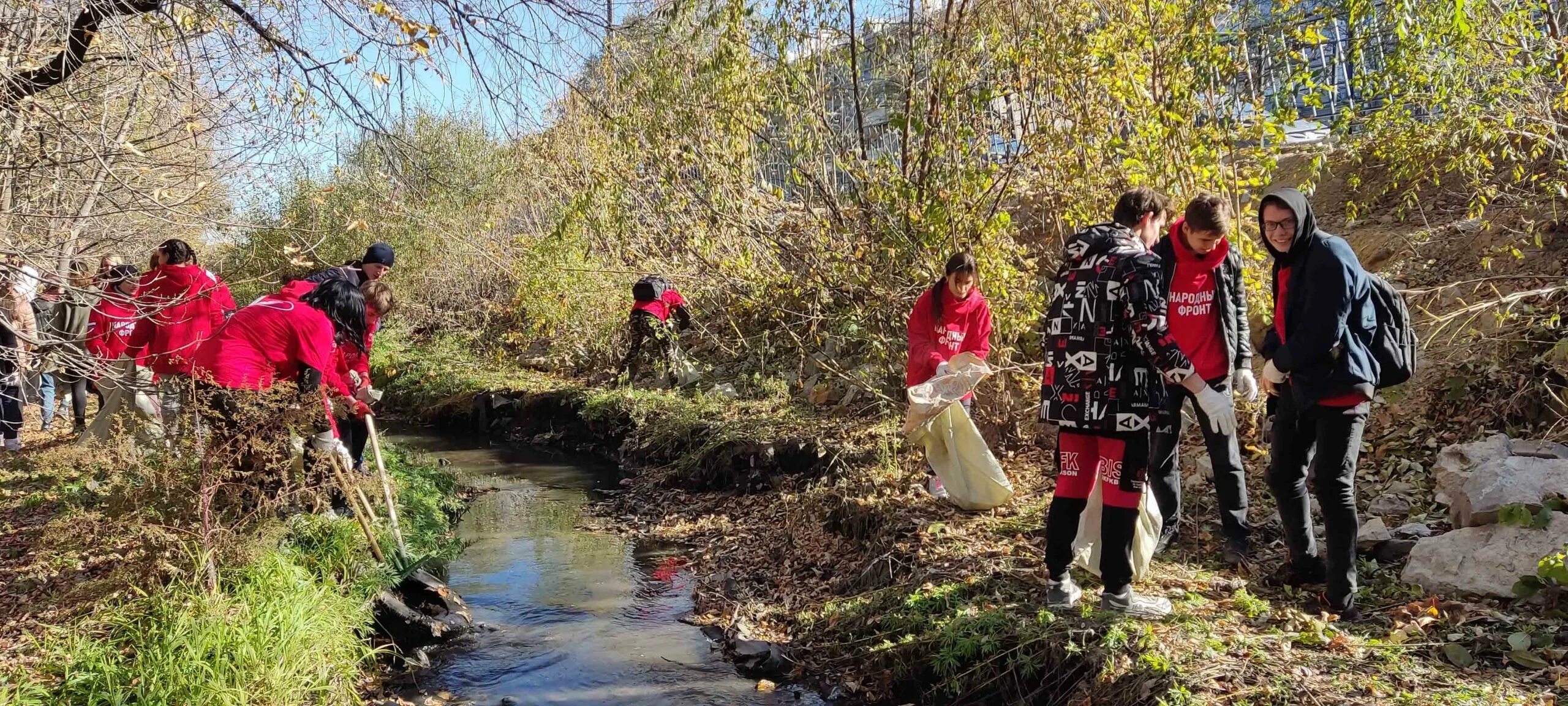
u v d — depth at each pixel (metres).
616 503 8.54
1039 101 7.39
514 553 7.14
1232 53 6.46
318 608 4.72
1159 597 4.43
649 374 11.64
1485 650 3.76
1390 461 5.58
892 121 7.68
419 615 5.48
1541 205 6.66
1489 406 5.58
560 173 12.36
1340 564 4.10
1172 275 4.62
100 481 7.00
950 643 4.49
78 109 5.20
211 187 5.63
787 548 6.71
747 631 5.46
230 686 4.17
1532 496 4.32
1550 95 6.62
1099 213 6.96
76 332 8.46
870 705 4.64
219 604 4.43
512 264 14.74
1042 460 6.84
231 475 4.77
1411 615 4.07
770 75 8.20
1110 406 4.02
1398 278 6.85
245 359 5.54
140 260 7.95
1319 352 3.85
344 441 6.61
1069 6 6.89
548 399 11.69
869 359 9.24
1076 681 4.10
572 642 5.45
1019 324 7.14
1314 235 3.94
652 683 4.93
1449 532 4.42
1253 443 6.02
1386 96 6.94
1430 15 6.25
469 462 10.54
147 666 4.14
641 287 11.13
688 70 8.45
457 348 14.84
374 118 5.67
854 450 7.65
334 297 6.23
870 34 8.15
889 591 5.22
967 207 7.33
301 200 9.74
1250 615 4.21
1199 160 6.28
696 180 9.23
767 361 10.88
